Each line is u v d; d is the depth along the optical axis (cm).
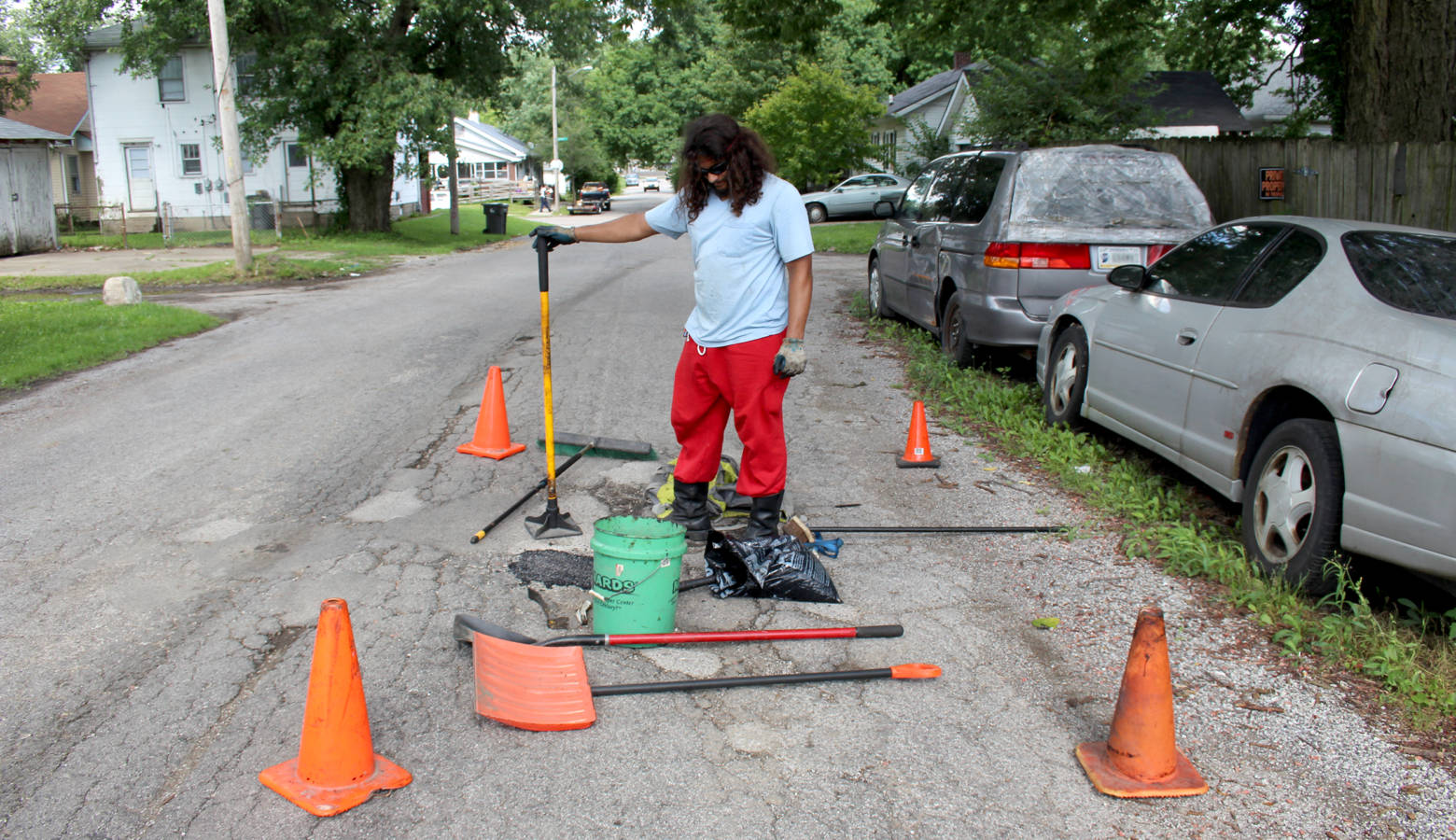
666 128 6081
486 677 327
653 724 318
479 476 571
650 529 374
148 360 913
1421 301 388
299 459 602
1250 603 397
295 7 2219
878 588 424
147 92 2955
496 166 6888
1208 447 471
